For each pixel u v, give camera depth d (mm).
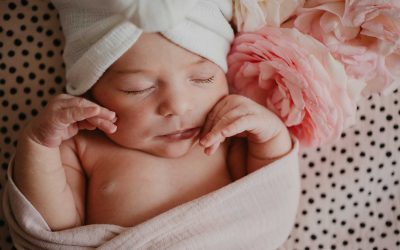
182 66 750
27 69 936
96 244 765
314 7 854
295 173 862
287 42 823
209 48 774
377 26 813
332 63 821
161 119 778
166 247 768
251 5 814
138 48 731
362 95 932
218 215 807
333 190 988
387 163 983
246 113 790
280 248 993
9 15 938
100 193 831
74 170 851
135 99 767
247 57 855
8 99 934
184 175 848
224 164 893
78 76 790
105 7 703
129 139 811
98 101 809
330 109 826
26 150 746
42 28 939
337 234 996
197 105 790
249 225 832
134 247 752
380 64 872
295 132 899
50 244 770
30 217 770
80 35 757
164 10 667
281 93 839
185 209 783
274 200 841
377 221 997
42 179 758
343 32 844
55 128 713
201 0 762
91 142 858
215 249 809
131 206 819
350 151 981
